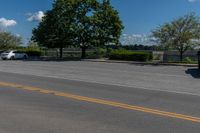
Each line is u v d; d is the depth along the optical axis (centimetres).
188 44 4453
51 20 5678
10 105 1077
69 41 5669
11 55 5456
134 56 4991
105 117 905
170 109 1036
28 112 965
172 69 3278
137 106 1083
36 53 6844
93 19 5522
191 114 958
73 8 5544
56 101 1171
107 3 5631
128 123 838
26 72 2634
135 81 2027
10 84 1723
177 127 802
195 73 2772
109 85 1753
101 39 5672
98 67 3475
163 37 4516
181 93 1466
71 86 1669
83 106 1074
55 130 765
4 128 780
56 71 2794
